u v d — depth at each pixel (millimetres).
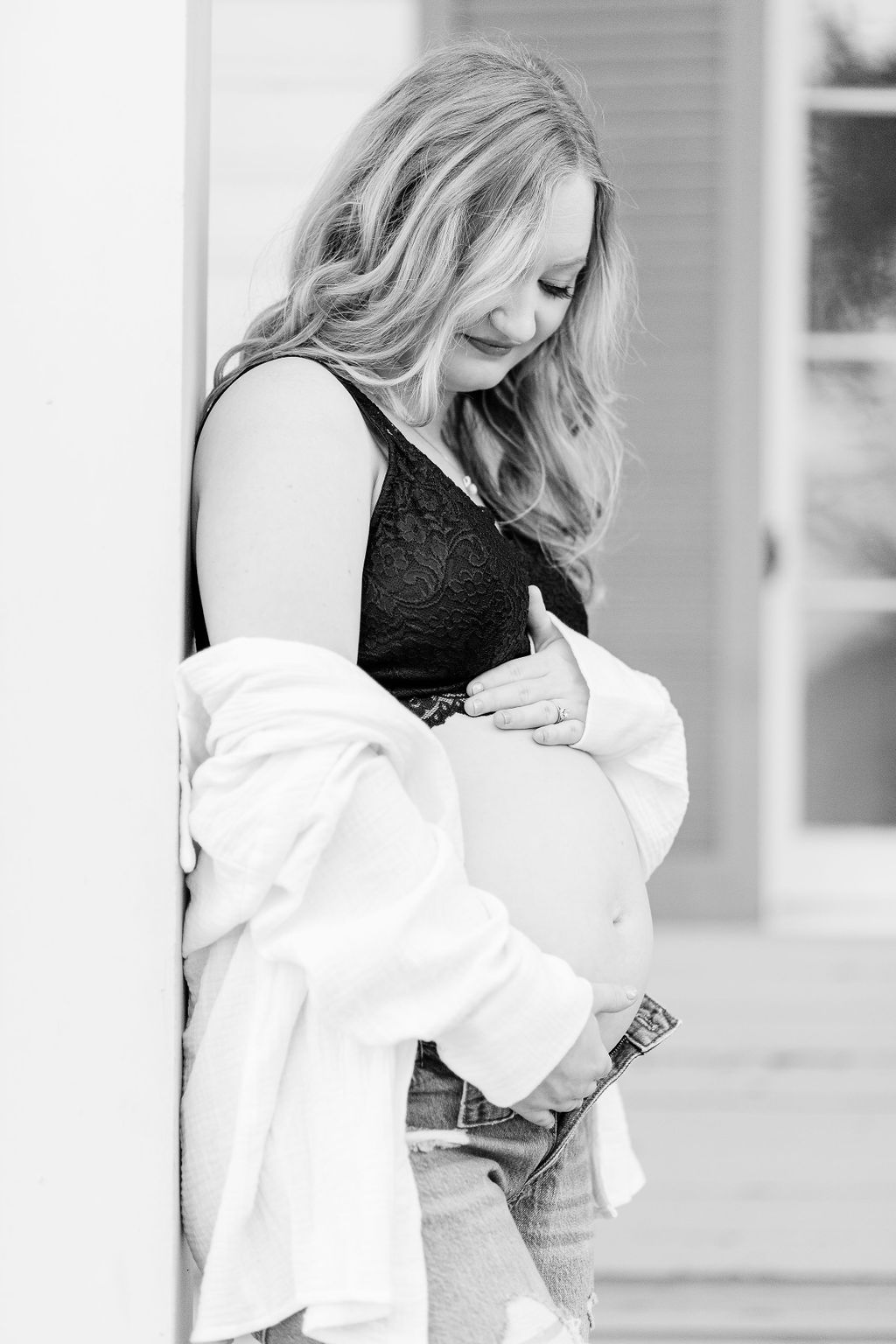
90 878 1369
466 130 1587
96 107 1387
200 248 1540
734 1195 3086
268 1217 1306
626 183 4637
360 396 1516
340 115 4355
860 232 4883
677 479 4672
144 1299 1354
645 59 4609
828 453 4922
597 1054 1434
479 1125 1431
